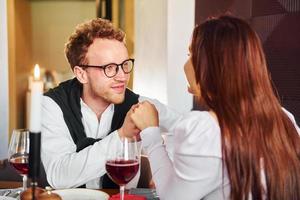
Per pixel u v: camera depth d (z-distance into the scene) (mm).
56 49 4016
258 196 946
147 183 1606
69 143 1447
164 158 1069
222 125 937
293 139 981
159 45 3189
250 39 960
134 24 3408
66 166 1351
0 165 1726
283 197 950
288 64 2164
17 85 3838
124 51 1409
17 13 3799
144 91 3305
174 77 3125
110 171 1103
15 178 1618
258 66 955
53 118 1452
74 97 1501
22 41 3895
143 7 3281
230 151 925
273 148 939
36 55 4016
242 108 938
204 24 1010
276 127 955
